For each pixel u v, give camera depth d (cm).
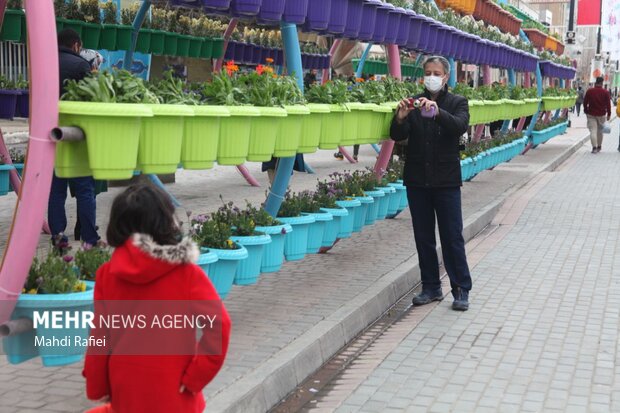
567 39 2992
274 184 641
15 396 441
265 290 691
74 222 934
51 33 362
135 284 284
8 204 1052
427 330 630
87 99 397
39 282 386
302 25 661
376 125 701
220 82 537
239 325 585
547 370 540
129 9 1006
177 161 428
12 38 812
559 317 667
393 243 907
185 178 1404
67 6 898
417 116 661
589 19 3600
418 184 670
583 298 729
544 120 2231
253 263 560
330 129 639
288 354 521
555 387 509
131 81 420
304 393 504
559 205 1268
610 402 485
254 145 526
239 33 1182
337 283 717
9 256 370
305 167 1493
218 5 538
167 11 999
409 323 651
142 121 408
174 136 421
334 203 724
